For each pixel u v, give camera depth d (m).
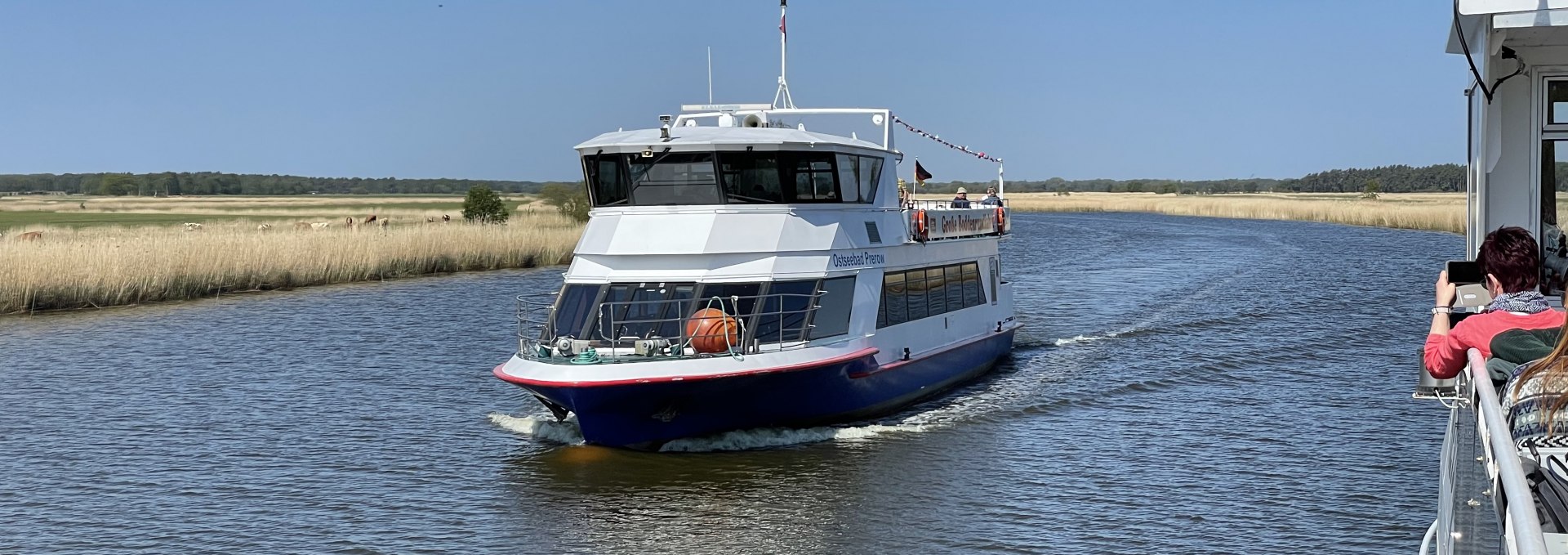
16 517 15.41
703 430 18.23
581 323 18.75
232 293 42.72
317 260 46.94
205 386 24.25
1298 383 23.48
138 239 45.41
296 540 14.40
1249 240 75.06
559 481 16.70
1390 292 40.72
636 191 19.05
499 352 28.48
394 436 19.70
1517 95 10.92
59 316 36.06
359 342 30.19
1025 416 20.64
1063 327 32.28
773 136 18.83
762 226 18.67
